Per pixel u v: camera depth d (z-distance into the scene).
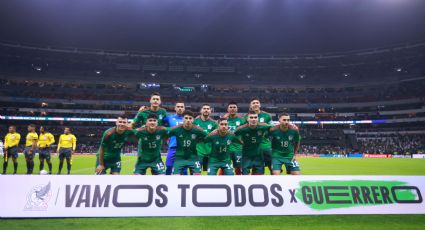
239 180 6.08
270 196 5.99
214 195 5.92
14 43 53.94
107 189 5.80
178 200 5.83
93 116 52.81
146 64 61.53
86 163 23.22
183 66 62.78
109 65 60.03
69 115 52.03
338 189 6.18
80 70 58.91
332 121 55.19
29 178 5.75
